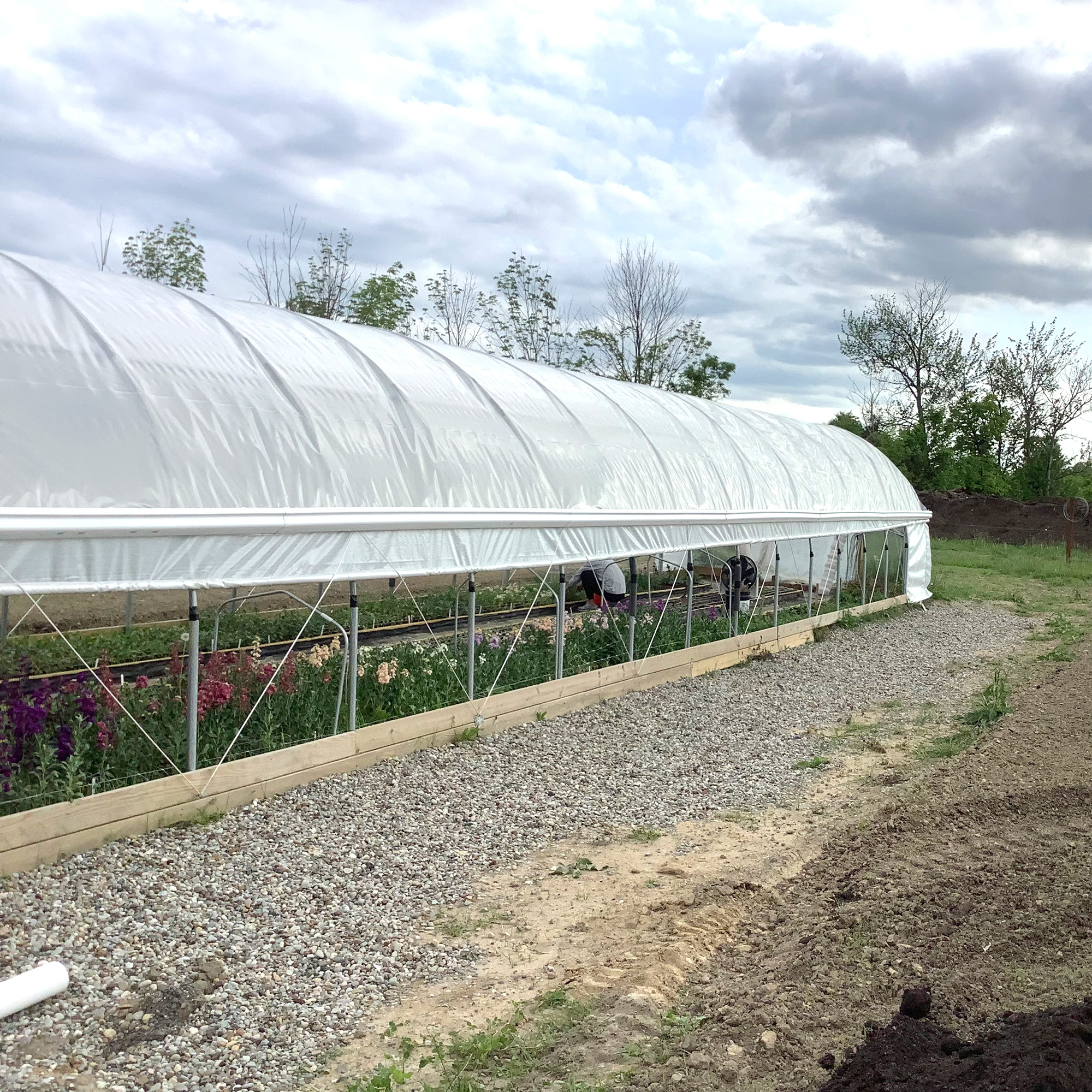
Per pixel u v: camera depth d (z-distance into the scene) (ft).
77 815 18.71
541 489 33.78
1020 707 36.14
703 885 19.76
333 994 14.99
